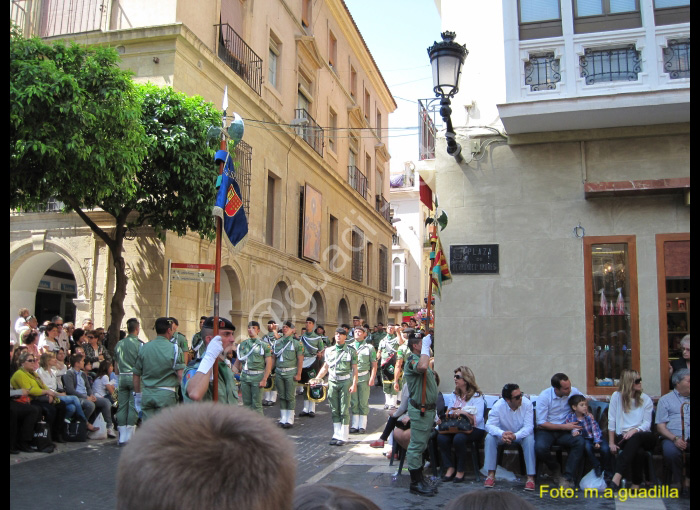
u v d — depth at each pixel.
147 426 1.12
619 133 8.77
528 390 8.70
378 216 33.72
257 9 19.17
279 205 20.70
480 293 9.01
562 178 8.95
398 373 13.35
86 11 15.13
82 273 14.51
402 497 6.88
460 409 7.82
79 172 10.31
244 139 17.86
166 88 13.20
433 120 9.64
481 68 9.31
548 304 8.80
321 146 25.11
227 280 17.59
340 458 9.10
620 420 7.26
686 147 8.61
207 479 0.99
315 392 12.97
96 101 10.41
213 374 5.65
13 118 9.36
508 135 9.12
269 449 1.09
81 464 8.14
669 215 8.59
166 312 12.16
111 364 10.85
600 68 8.69
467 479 7.75
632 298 8.55
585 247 8.77
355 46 30.83
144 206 12.94
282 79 21.20
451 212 9.22
